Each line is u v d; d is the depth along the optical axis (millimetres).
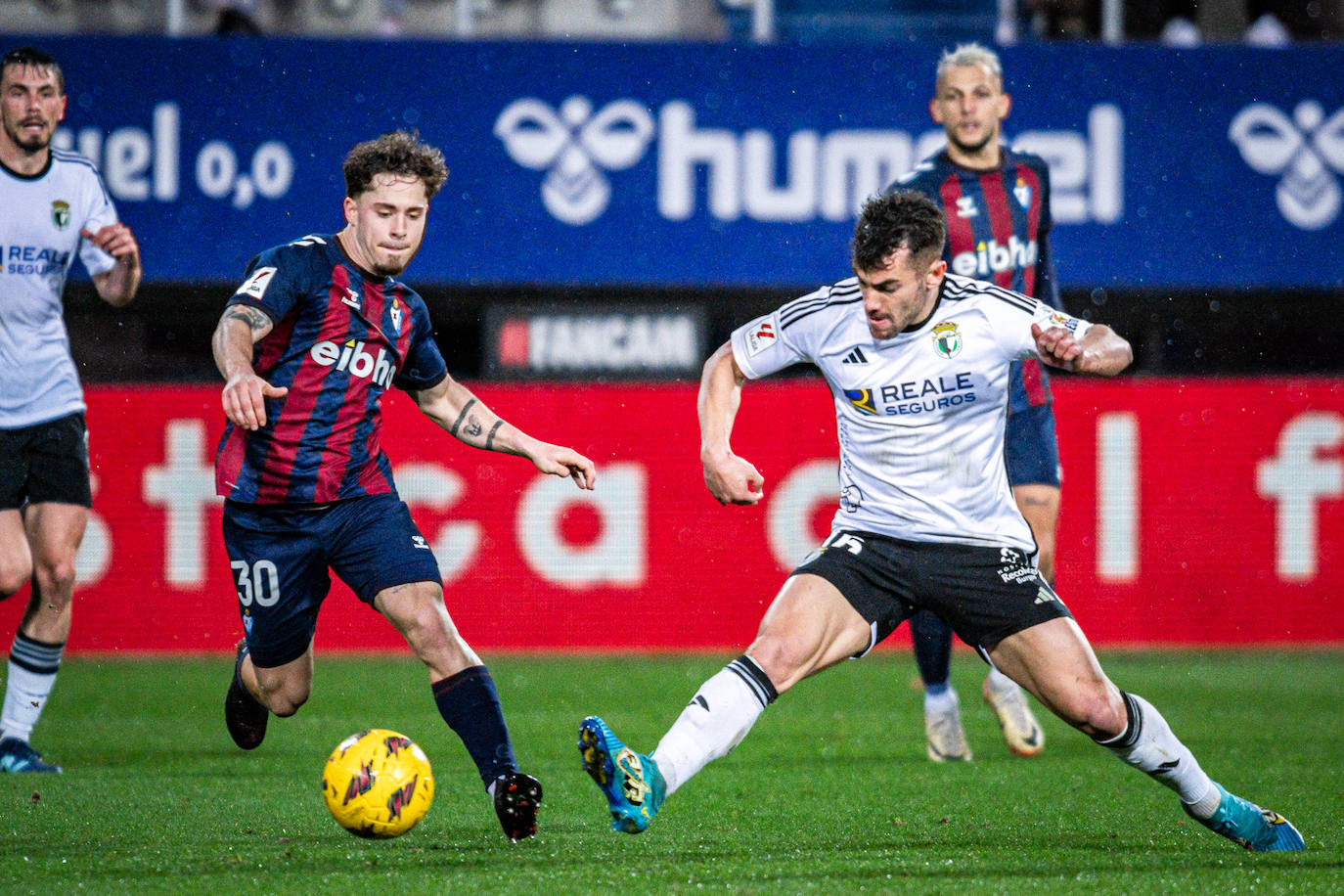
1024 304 14133
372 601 15438
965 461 14359
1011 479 21469
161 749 22719
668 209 35094
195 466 35438
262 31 38062
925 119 35031
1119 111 34906
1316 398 36438
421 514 35594
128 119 34531
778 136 35031
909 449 14406
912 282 13477
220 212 34656
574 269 35031
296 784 19125
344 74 34750
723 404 14969
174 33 35969
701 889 12656
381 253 15281
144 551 35344
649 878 13117
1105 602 36250
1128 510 36281
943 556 14367
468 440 16547
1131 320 38188
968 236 22250
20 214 20562
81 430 21281
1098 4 38031
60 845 14859
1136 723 14008
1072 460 36250
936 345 14109
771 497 36281
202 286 36781
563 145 35000
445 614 15242
